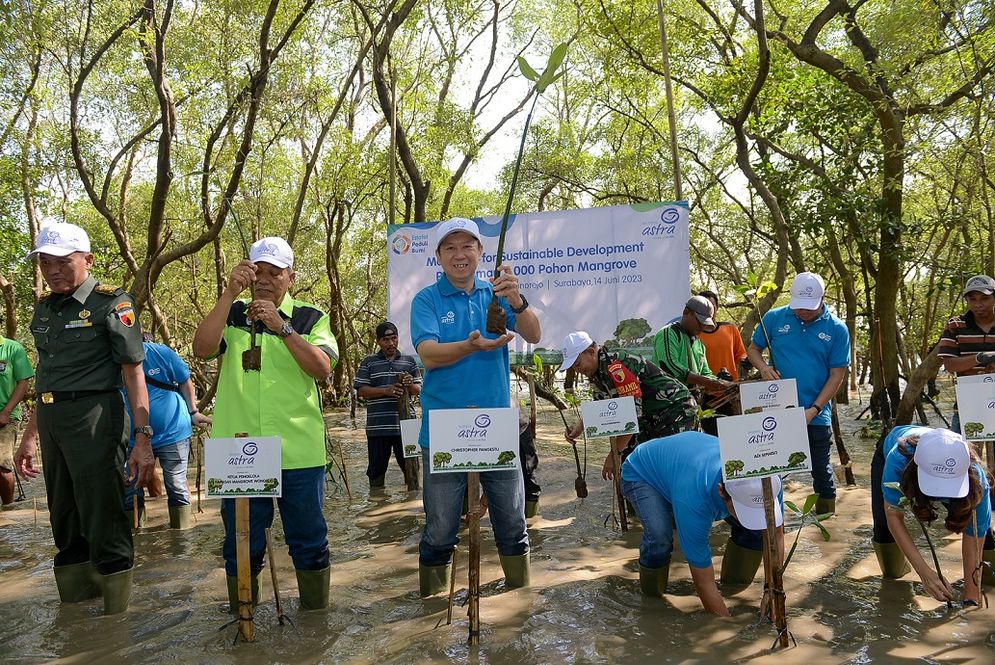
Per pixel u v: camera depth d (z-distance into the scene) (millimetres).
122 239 14055
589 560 5430
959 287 11547
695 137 17812
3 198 15766
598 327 7801
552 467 9305
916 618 4090
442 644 3869
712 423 6910
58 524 4645
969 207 11461
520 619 4207
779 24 13156
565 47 3289
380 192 19656
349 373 18781
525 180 19438
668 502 4449
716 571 5113
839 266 15273
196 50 12578
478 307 4363
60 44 12703
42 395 4406
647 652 3727
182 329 25562
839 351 6191
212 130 13703
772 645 3771
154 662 3781
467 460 3812
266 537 4156
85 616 4504
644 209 7758
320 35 14352
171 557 5844
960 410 4629
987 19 9398
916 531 5820
